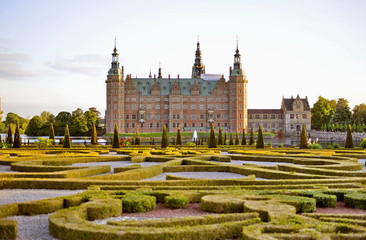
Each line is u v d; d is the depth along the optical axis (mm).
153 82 190875
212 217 14328
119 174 26078
